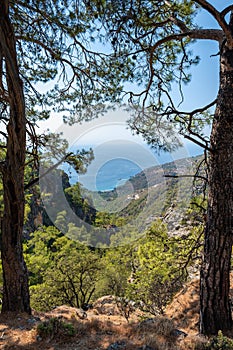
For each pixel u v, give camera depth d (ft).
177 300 22.52
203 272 15.23
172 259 25.00
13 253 16.84
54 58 19.03
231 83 14.33
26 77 21.43
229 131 14.35
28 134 20.35
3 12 13.46
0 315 16.28
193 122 19.77
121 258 41.24
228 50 14.46
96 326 14.99
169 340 13.12
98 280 48.60
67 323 14.69
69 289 49.29
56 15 15.35
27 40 17.71
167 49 19.15
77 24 15.57
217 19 12.87
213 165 14.79
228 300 14.98
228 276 14.88
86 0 13.67
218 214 14.60
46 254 59.98
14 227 16.78
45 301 46.96
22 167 16.39
